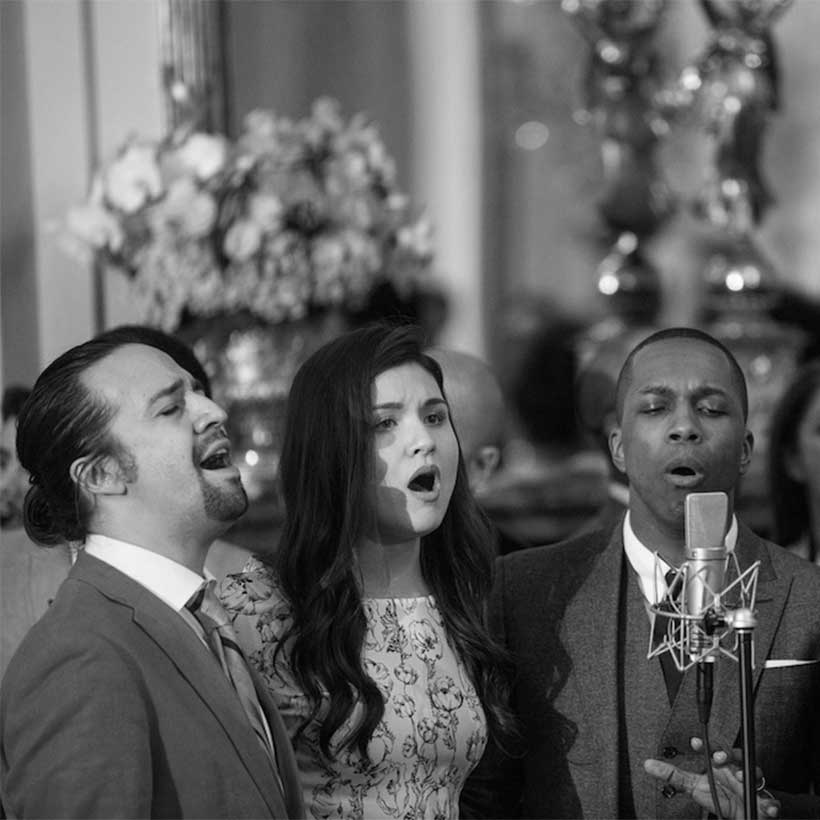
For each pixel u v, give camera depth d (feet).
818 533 45.55
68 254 52.47
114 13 54.49
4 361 51.72
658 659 31.50
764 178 67.15
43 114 53.01
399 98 76.02
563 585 32.73
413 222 71.77
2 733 26.00
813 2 74.79
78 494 27.30
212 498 27.17
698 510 26.91
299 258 53.16
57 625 25.86
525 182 78.38
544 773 31.65
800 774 31.40
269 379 54.24
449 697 29.84
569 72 77.46
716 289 65.31
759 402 62.49
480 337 76.84
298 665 29.14
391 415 29.81
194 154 51.80
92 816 24.27
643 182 67.21
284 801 27.09
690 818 30.63
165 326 51.49
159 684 25.86
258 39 68.28
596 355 46.44
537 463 73.67
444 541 31.30
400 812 29.07
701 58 65.46
